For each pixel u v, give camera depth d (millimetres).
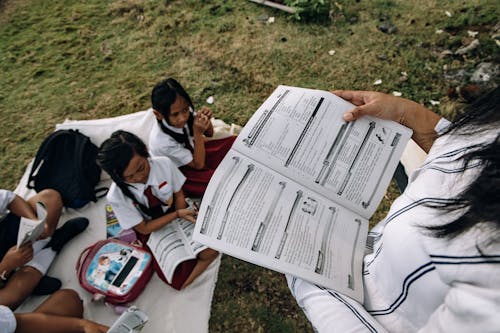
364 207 1146
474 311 546
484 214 582
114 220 2238
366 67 2836
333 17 3172
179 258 1837
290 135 1265
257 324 1921
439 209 707
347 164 1187
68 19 3424
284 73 2871
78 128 2453
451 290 615
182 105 1889
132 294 1941
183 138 2062
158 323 1911
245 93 2787
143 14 3396
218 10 3355
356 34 3043
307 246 1060
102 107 2801
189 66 2984
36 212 2055
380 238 1036
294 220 1118
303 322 1911
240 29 3188
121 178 1701
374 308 915
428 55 2842
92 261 2031
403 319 841
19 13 3516
